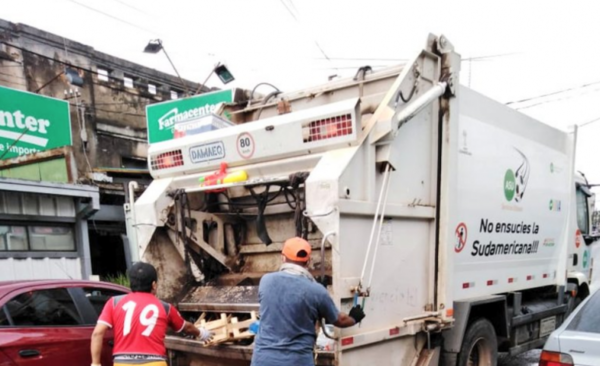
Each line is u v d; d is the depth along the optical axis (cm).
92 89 1606
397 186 400
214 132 461
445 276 439
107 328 339
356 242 358
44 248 1002
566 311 701
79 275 1053
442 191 444
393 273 395
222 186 429
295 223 395
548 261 663
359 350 361
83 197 1046
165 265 466
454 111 451
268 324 321
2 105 1234
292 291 317
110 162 1648
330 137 378
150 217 460
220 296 436
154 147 500
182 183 480
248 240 477
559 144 685
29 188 938
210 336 384
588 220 799
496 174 531
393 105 391
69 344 420
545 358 357
